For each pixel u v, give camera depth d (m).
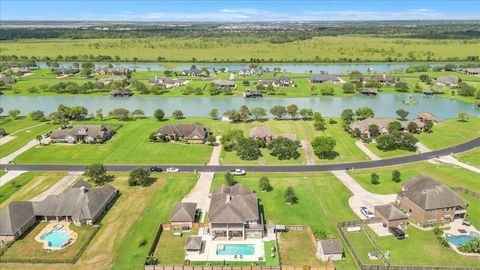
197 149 148.75
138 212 103.31
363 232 93.38
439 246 87.50
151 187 118.00
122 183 120.75
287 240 91.19
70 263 82.81
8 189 116.00
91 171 119.00
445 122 180.25
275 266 79.56
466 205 96.88
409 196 99.69
